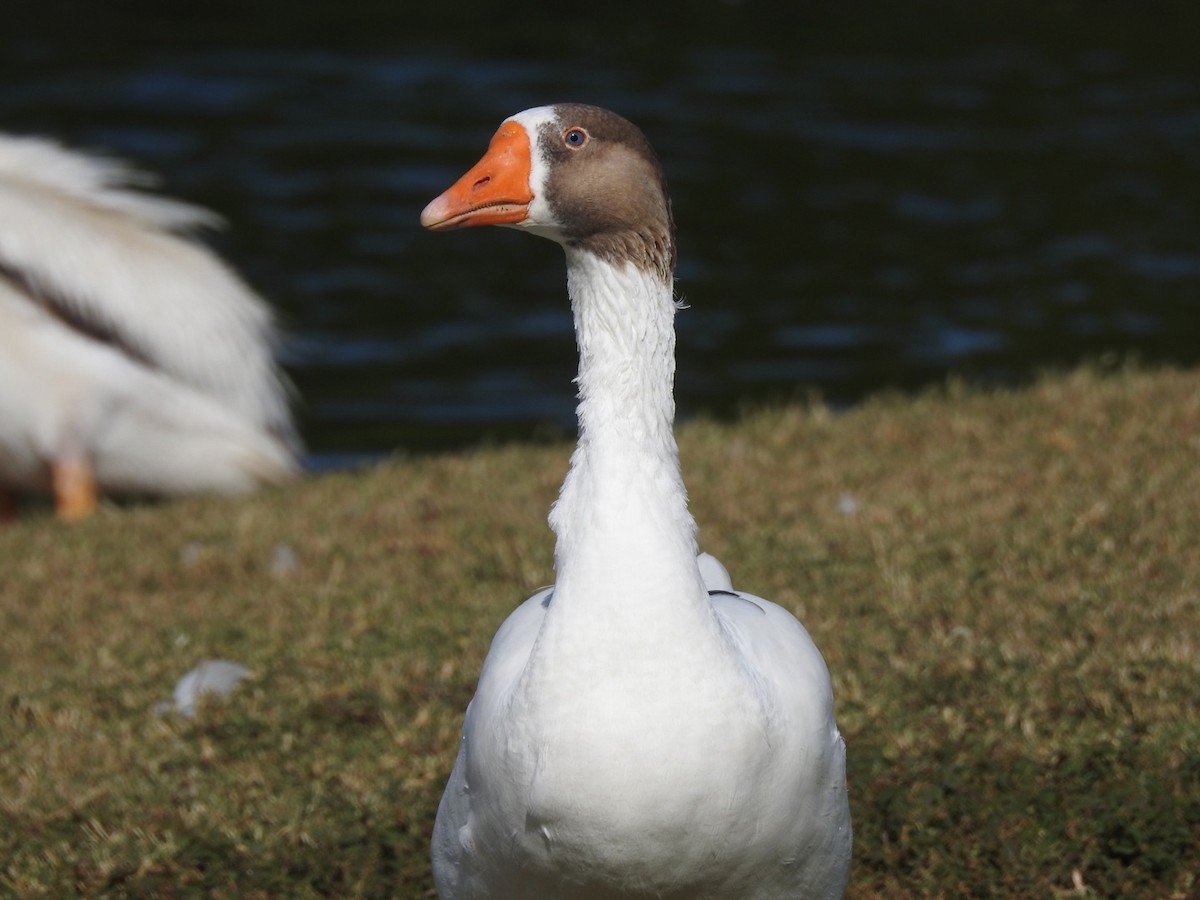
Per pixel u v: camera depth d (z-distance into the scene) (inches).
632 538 219.5
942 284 988.6
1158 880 284.7
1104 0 1913.1
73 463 597.3
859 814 301.9
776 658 237.3
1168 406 507.5
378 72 1478.8
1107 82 1505.9
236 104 1354.6
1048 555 401.7
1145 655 341.7
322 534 481.1
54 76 1413.6
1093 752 305.6
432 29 1675.7
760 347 890.1
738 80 1487.5
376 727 351.9
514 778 220.7
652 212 232.4
